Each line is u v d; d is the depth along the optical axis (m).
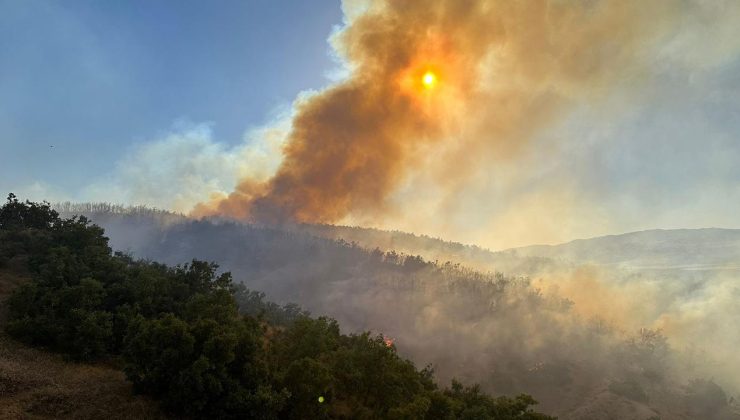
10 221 70.31
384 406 31.67
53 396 26.98
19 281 50.69
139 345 28.84
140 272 51.53
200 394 26.69
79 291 40.16
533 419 31.27
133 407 26.81
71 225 64.25
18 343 36.53
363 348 35.16
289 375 29.84
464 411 32.06
